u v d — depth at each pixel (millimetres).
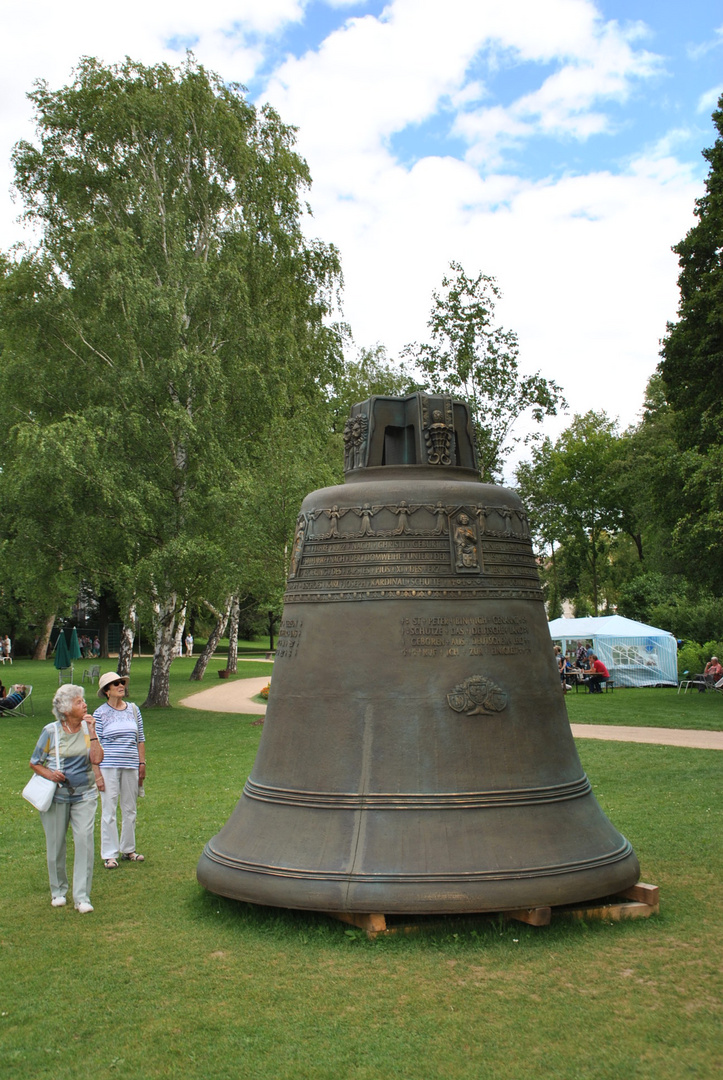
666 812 10117
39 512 23422
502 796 6273
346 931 6000
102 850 8359
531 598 7012
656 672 32188
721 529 23594
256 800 6801
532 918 5922
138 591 22828
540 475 58469
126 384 22484
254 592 33531
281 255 26938
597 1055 4402
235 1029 4789
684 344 26359
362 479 7215
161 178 25516
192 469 23797
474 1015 4855
